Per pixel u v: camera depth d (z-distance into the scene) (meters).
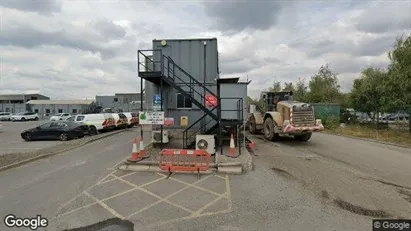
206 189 6.48
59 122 17.89
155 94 12.59
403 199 5.90
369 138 17.23
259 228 4.45
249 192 6.25
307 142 15.05
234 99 11.73
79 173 8.01
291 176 7.66
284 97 17.28
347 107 31.67
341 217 4.91
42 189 6.50
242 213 5.07
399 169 8.70
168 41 12.49
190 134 11.95
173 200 5.75
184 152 7.98
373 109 26.75
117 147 13.04
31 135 17.28
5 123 41.44
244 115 11.79
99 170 8.35
